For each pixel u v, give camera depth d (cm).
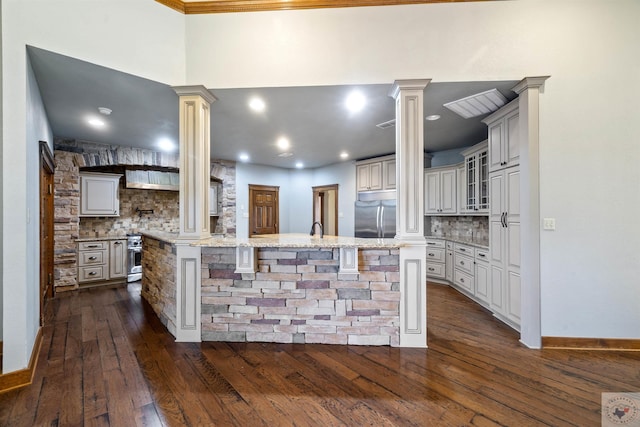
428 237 511
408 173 258
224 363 226
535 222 256
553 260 255
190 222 271
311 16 265
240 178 655
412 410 171
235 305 267
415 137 258
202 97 273
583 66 254
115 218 540
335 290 261
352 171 637
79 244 459
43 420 162
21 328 202
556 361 230
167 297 302
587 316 254
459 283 437
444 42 259
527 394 186
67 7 222
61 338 273
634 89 252
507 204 303
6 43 203
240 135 439
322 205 748
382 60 262
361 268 258
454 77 259
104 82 262
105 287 472
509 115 298
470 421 162
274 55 267
